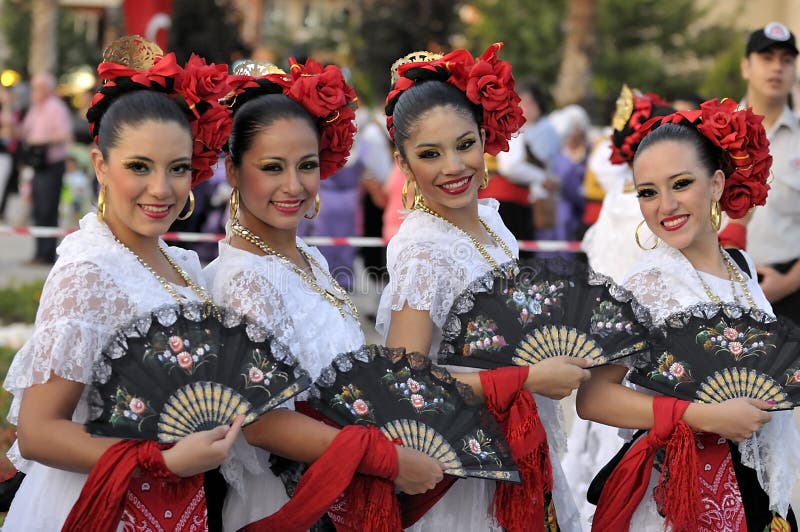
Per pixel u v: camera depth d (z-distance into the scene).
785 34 6.51
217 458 3.58
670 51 30.89
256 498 4.05
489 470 3.91
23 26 35.28
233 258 4.11
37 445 3.61
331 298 4.27
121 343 3.62
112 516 3.57
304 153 4.12
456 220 4.42
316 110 4.19
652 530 4.28
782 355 4.19
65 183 18.56
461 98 4.34
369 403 3.94
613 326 4.14
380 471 3.81
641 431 4.39
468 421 3.97
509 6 30.23
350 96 4.39
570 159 11.46
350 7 31.38
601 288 4.17
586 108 21.38
